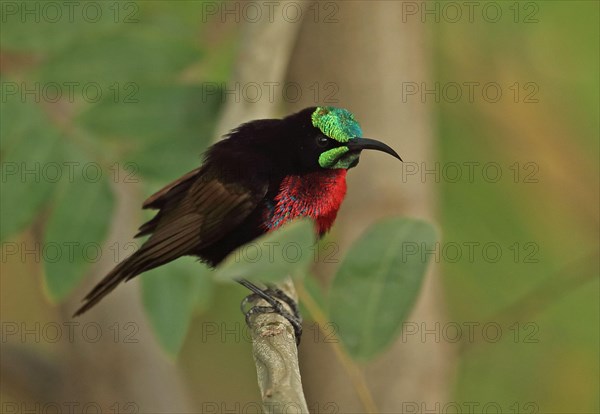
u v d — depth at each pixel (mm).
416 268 6734
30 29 9641
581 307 13906
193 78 10734
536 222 14344
